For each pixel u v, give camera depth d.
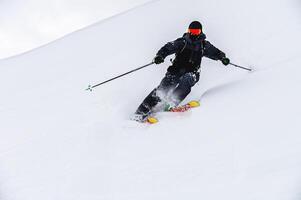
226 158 9.13
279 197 7.58
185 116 11.30
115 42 18.03
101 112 12.70
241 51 14.08
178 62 11.96
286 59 12.78
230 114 10.84
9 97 15.51
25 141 12.14
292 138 9.23
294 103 10.56
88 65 16.59
